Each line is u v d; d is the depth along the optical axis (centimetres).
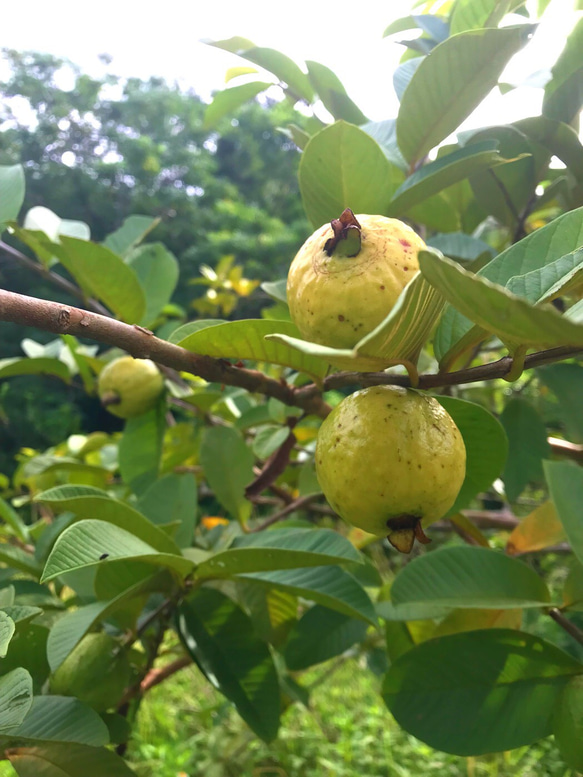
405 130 33
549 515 39
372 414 20
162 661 65
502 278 22
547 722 27
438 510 20
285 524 43
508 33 27
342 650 38
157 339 23
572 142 35
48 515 65
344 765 93
